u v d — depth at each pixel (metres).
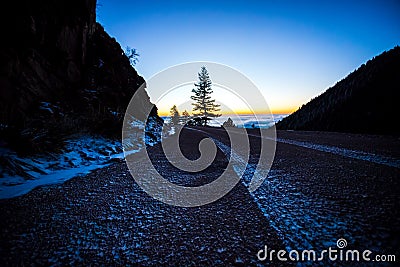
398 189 3.27
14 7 6.42
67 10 8.99
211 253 1.77
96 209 2.68
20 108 6.34
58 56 8.47
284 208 2.69
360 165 4.89
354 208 2.62
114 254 1.75
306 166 5.00
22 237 1.99
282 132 15.80
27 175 3.91
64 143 5.61
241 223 2.31
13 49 6.46
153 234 2.08
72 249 1.82
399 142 8.48
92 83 10.02
